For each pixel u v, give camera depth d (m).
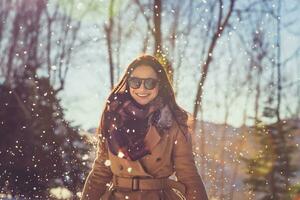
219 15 8.02
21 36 10.03
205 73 7.74
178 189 3.71
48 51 10.06
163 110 3.67
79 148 9.12
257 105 9.95
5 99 11.09
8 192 10.12
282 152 11.88
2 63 10.46
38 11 9.82
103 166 3.78
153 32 7.49
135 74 3.71
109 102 3.75
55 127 10.09
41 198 9.20
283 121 11.33
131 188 3.64
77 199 7.86
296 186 11.88
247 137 9.44
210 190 8.14
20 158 10.53
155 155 3.62
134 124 3.64
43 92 10.59
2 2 9.78
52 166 9.45
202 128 7.94
